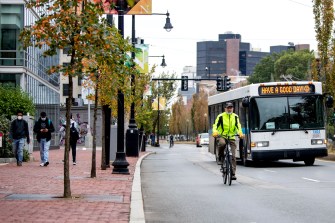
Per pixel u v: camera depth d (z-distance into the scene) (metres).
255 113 38.31
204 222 14.73
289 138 38.31
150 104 96.88
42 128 35.72
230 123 25.98
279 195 20.86
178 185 25.66
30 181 24.58
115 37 18.22
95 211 15.58
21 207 16.12
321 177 29.17
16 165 36.19
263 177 29.75
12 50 64.50
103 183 24.45
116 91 30.69
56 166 35.88
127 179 26.98
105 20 17.59
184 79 77.19
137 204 17.00
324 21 50.66
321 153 38.50
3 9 64.38
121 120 31.09
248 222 14.62
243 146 40.16
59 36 17.28
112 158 43.75
